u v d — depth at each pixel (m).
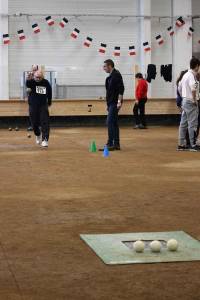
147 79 19.67
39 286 3.95
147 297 3.73
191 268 4.32
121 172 9.05
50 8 19.53
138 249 4.69
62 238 5.17
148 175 8.75
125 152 11.73
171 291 3.84
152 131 17.27
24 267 4.36
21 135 16.02
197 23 20.50
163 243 4.98
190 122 11.80
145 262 4.45
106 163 10.07
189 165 9.83
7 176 8.66
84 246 4.92
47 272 4.24
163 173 8.95
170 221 5.79
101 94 19.88
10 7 19.23
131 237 5.17
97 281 4.04
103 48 19.72
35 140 14.42
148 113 19.42
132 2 20.05
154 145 13.13
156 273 4.21
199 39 20.52
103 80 19.92
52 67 19.59
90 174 8.85
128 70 20.17
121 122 19.67
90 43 19.75
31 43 19.45
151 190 7.50
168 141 14.08
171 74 20.11
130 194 7.23
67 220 5.85
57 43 19.64
